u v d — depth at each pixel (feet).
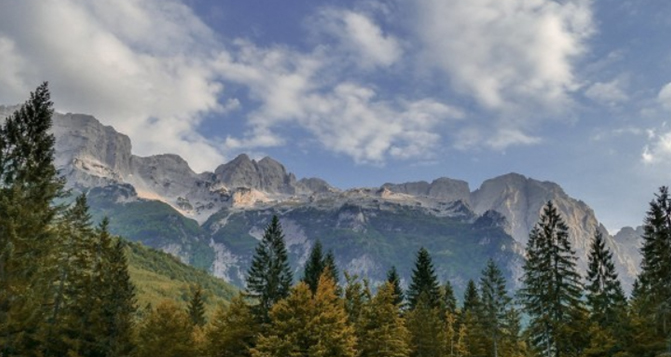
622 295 182.70
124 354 180.86
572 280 183.32
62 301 175.94
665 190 151.94
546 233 188.75
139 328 220.02
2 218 114.83
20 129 124.98
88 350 175.52
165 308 214.90
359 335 193.47
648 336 169.58
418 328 224.74
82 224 182.50
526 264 193.26
